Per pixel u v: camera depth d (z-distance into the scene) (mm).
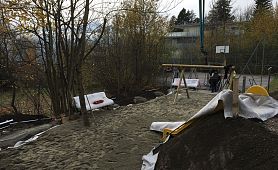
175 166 4223
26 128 8438
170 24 19469
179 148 4438
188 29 46938
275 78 21891
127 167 4828
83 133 6504
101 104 8570
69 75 9258
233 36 29531
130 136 6262
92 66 16516
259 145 3674
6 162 5086
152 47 18266
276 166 3295
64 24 8445
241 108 4672
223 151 3811
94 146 5762
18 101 13219
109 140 6051
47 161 5133
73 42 8914
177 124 6250
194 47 27500
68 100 9078
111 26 16312
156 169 4473
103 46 16516
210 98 10609
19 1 8211
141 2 16547
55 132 6582
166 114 8094
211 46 27156
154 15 17438
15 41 10867
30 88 12227
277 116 5488
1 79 12016
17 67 11828
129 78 17234
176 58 25781
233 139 3912
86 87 16484
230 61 26359
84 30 7520
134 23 16922
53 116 10273
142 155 5281
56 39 9297
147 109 8773
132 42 17266
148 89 17422
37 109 12141
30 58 11320
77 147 5734
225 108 4410
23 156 5367
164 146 4812
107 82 16875
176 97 9984
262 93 6207
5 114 11312
